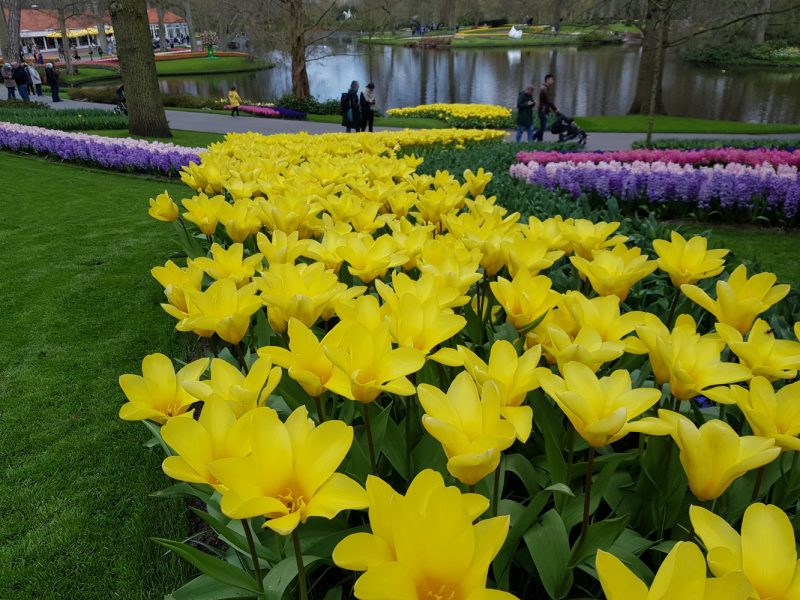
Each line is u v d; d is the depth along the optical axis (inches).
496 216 89.8
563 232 83.4
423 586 30.0
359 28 1428.4
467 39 3065.9
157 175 425.7
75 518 91.4
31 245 251.4
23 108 878.4
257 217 102.7
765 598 30.6
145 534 85.0
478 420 40.0
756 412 40.3
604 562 26.9
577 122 869.8
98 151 438.6
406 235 91.6
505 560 47.1
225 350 95.5
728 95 1275.8
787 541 30.1
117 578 78.9
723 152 377.7
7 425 119.0
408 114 1051.9
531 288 59.5
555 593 45.9
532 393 61.3
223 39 2714.1
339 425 36.5
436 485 32.6
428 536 29.1
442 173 131.0
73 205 328.5
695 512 32.4
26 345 156.2
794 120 962.1
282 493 37.1
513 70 1923.0
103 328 165.8
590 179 288.5
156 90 627.5
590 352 46.1
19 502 95.9
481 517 52.8
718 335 59.0
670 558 26.5
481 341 79.7
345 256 72.9
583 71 1817.2
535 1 2874.0
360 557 30.6
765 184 271.0
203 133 717.9
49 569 81.5
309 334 47.6
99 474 102.3
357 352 45.1
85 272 215.5
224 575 46.6
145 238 260.7
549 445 51.8
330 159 185.5
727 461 34.9
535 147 486.0
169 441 38.4
